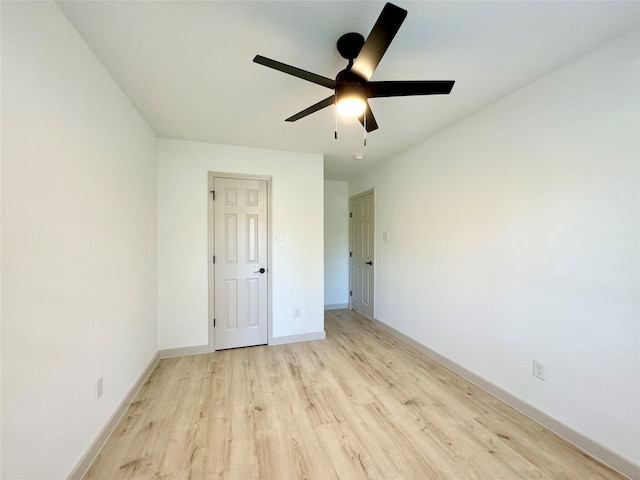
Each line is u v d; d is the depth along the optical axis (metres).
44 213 1.19
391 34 1.12
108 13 1.30
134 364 2.20
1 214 0.98
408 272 3.33
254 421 1.90
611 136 1.52
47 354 1.21
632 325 1.45
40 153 1.17
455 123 2.58
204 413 1.98
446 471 1.49
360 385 2.37
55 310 1.26
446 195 2.72
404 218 3.41
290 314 3.39
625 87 1.47
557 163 1.78
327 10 1.29
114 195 1.86
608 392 1.54
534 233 1.92
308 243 3.46
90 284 1.55
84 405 1.48
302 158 3.43
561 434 1.74
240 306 3.24
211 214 3.08
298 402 2.12
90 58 1.55
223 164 3.12
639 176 1.42
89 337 1.54
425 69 1.76
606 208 1.55
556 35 1.47
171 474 1.46
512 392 2.07
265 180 3.32
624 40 1.46
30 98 1.11
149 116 2.40
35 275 1.14
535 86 1.90
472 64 1.71
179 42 1.51
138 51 1.58
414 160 3.20
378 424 1.87
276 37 1.47
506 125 2.10
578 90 1.66
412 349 3.18
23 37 1.07
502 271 2.15
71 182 1.38
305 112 1.73
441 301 2.79
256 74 1.81
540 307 1.88
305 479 1.44
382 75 1.82
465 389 2.31
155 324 2.79
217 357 2.95
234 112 2.34
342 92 1.41
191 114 2.37
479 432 1.79
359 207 4.67
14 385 1.03
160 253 2.91
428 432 1.79
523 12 1.30
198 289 3.03
